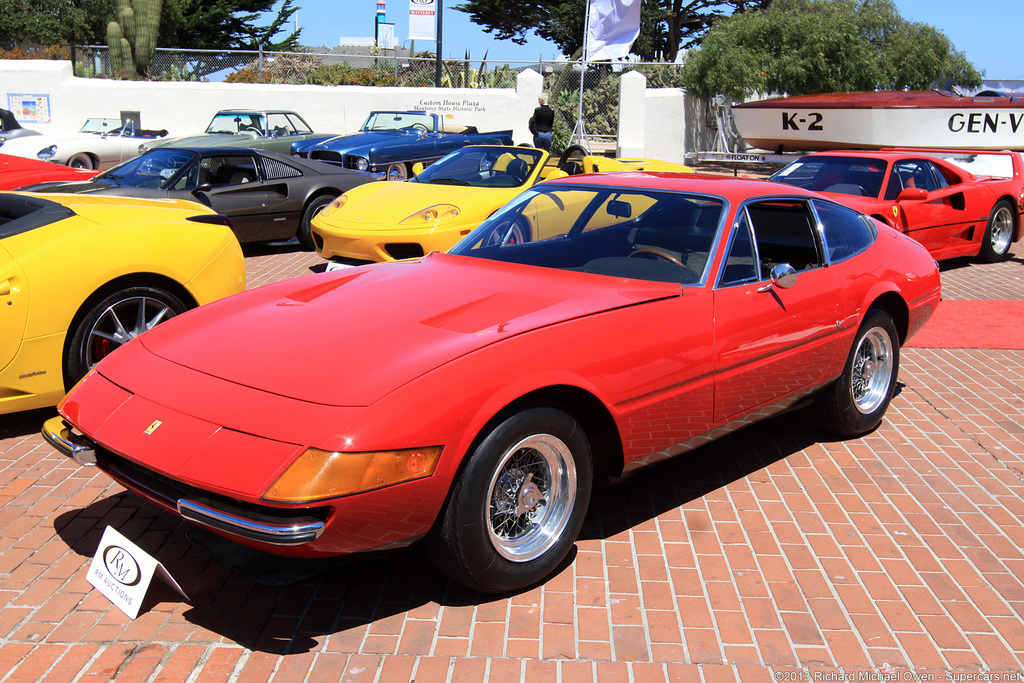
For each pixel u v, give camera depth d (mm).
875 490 3803
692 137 22078
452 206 7367
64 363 4180
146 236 4445
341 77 23344
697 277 3359
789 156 15125
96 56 23531
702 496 3713
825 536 3367
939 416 4789
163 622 2688
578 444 2883
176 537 3248
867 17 21578
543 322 2844
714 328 3303
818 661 2574
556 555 2910
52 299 4020
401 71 24141
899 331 4562
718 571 3080
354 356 2658
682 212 3629
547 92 22531
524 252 3701
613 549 3225
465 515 2574
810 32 20719
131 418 2623
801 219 3918
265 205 9039
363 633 2646
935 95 16141
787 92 21281
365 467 2338
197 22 35312
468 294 3150
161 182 8680
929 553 3248
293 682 2402
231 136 15062
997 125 15641
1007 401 5055
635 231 3633
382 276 3482
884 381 4434
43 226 4246
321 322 2957
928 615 2834
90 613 2729
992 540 3363
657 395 3107
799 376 3781
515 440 2654
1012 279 8609
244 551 2768
